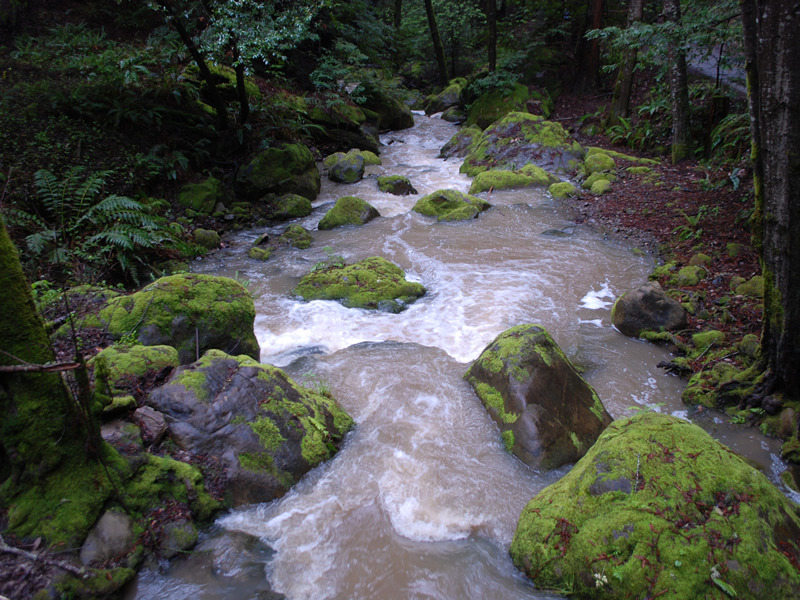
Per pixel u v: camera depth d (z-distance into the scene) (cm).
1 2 1099
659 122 1343
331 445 392
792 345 404
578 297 657
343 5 1762
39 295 537
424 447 399
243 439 359
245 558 307
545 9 1934
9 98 832
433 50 2277
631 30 916
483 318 600
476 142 1429
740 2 377
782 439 406
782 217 379
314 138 1388
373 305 632
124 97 934
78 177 727
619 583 254
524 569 297
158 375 395
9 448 265
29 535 264
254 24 941
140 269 718
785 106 356
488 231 877
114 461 307
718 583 239
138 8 1273
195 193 916
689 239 765
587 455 325
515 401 408
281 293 678
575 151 1227
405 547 318
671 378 498
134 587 283
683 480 279
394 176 1137
